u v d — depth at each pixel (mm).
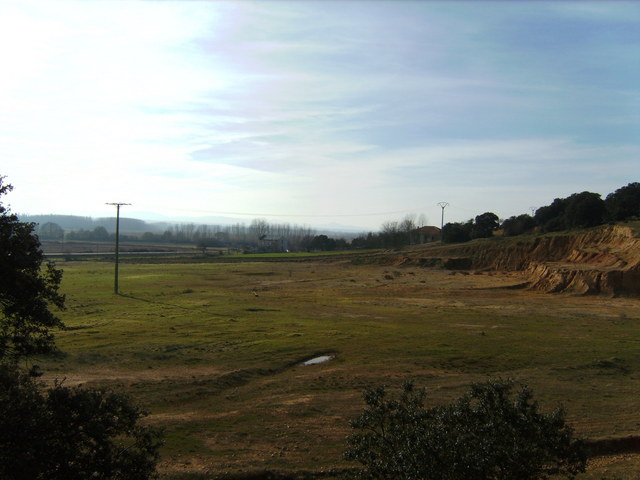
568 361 30328
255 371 27484
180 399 22531
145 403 21625
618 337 37281
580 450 11367
